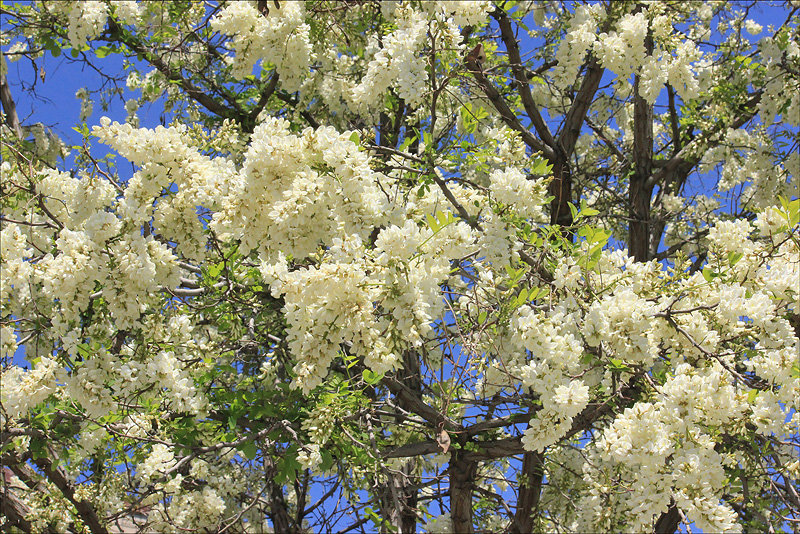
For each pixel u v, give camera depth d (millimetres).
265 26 5422
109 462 4867
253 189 3193
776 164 6762
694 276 3717
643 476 2998
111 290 3250
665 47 5609
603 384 3891
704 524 2867
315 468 4211
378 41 6586
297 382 2818
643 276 3770
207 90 7027
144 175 3508
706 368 3406
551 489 6090
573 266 3457
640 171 7141
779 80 6754
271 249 3227
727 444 3857
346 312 2783
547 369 3098
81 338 3697
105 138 3496
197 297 4691
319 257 2885
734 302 3463
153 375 3588
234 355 5121
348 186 3039
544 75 6312
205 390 4574
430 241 2992
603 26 6449
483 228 3465
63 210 4371
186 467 6215
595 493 3576
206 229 4086
